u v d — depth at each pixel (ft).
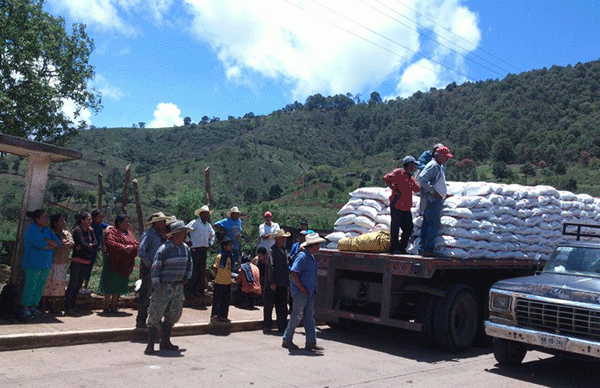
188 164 530.68
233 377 20.21
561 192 37.78
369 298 29.60
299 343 28.35
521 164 461.37
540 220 34.06
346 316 29.91
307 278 26.37
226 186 470.80
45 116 75.36
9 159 271.28
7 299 25.90
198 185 444.96
